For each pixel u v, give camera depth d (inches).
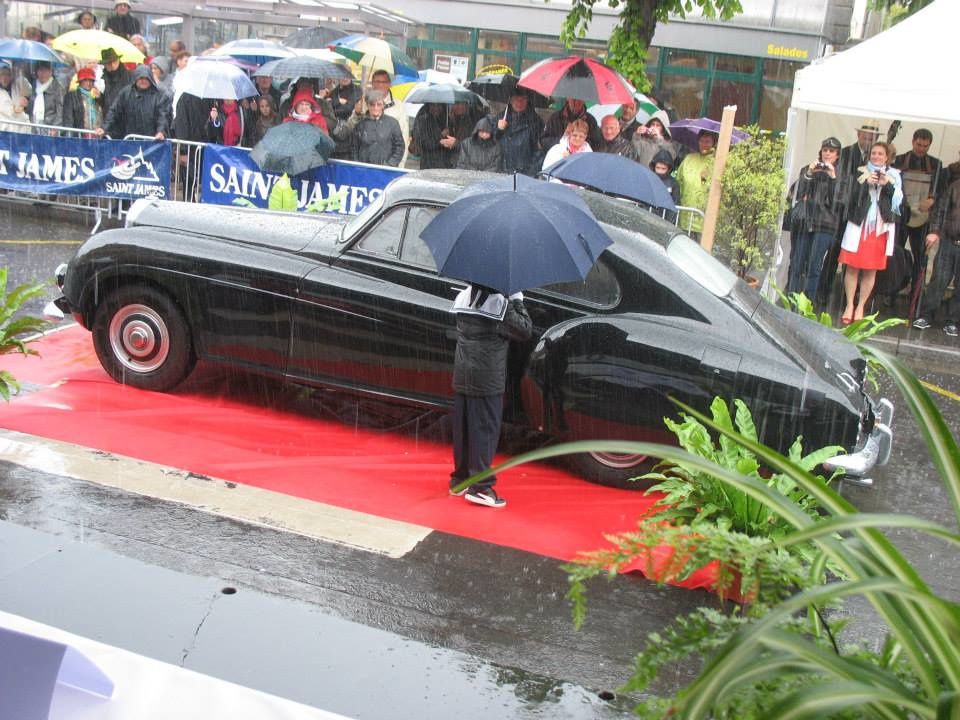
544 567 182.1
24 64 541.6
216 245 245.1
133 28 579.5
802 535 62.1
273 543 180.2
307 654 144.9
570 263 187.2
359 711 132.2
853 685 63.7
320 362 240.1
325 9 596.1
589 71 401.7
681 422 214.1
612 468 224.1
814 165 404.5
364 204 428.8
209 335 244.8
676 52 634.2
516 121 419.5
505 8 639.1
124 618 149.2
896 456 276.8
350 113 492.1
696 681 64.9
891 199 398.0
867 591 60.6
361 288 232.5
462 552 185.2
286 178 385.7
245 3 600.1
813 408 207.2
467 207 191.6
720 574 87.1
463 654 149.7
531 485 222.8
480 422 203.0
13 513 179.9
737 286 237.3
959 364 380.8
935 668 74.0
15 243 419.8
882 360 75.4
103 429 224.1
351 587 167.3
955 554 212.5
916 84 365.7
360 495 205.9
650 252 225.0
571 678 145.9
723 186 384.2
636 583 178.1
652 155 425.4
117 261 243.6
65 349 279.9
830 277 415.5
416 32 653.9
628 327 217.2
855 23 685.3
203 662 140.0
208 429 232.8
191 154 448.1
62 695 109.8
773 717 63.6
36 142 454.6
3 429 218.7
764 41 625.6
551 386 221.3
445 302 229.0
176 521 184.4
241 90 450.3
